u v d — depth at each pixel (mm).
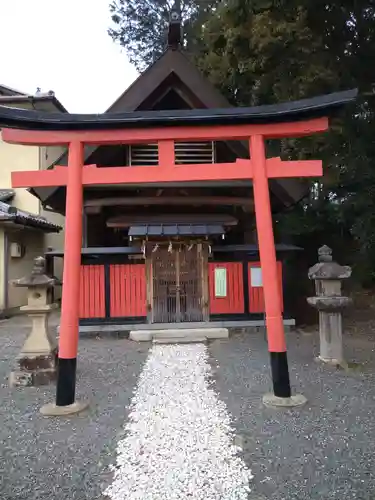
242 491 2729
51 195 8312
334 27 8008
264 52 7477
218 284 8688
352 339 8031
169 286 8672
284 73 7898
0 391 5023
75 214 4543
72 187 4570
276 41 7223
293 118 4543
